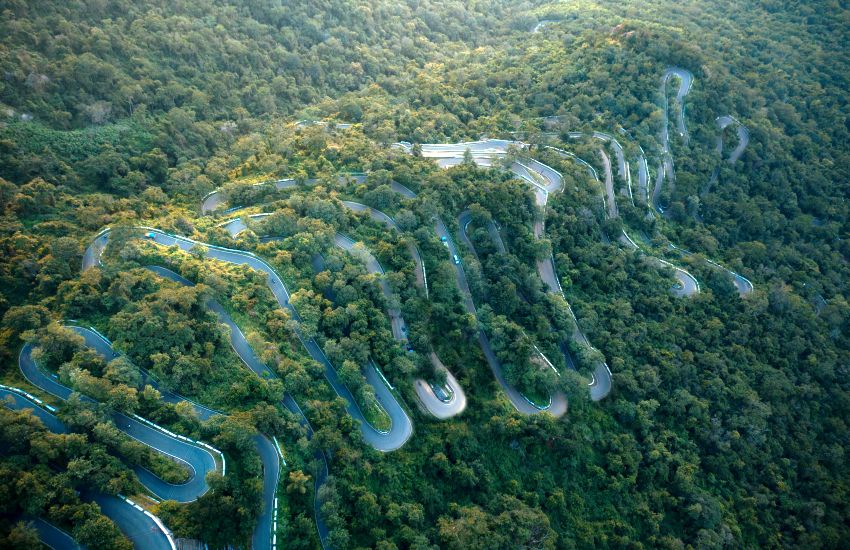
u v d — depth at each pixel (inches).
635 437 7268.7
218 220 7647.6
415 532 5378.9
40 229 6761.8
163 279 6378.0
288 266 6924.2
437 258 7667.3
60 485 4468.5
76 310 5836.6
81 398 5182.1
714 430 7623.0
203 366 5575.8
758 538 7150.6
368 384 6200.8
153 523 4608.8
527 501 6166.3
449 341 7047.2
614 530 6397.6
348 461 5457.7
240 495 4776.1
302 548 4899.1
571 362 7578.7
